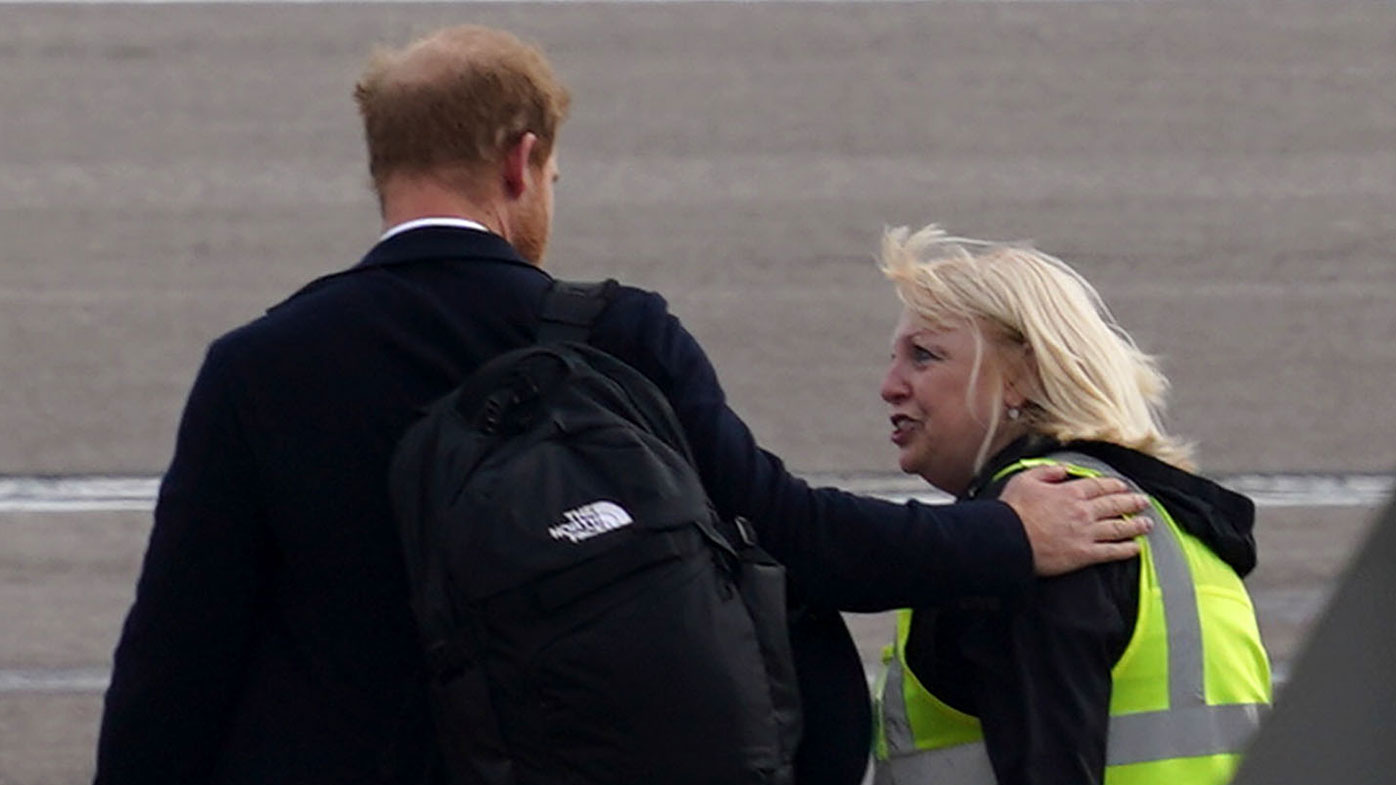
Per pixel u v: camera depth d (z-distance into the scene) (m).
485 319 9.81
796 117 41.47
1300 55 44.91
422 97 9.97
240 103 42.00
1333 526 26.97
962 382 11.12
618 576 8.98
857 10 46.44
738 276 34.62
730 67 43.62
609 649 8.91
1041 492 10.31
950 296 11.16
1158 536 10.42
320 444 9.66
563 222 36.56
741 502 9.89
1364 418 30.52
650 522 9.05
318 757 9.68
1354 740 5.73
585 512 9.02
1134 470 10.78
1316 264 35.62
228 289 34.50
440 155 10.01
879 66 43.91
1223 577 10.56
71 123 40.97
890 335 32.53
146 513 27.17
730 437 9.93
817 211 37.28
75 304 33.69
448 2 46.72
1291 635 24.02
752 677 9.17
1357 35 45.88
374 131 10.12
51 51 44.03
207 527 9.65
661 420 9.59
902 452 11.48
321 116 41.50
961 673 10.37
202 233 36.47
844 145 40.28
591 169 38.91
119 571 25.62
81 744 21.72
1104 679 10.01
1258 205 37.97
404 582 9.73
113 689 9.74
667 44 44.66
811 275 34.69
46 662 23.48
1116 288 34.62
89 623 24.38
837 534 9.95
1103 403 10.89
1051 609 10.09
